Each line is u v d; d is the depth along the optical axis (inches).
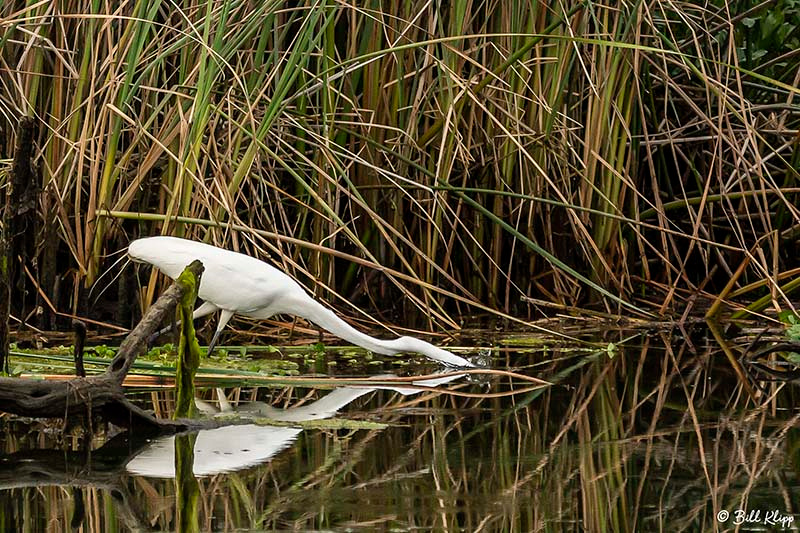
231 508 237.0
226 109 486.3
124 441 297.9
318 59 488.4
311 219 520.1
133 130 472.4
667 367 415.2
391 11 514.9
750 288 515.2
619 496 246.7
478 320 527.2
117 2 479.8
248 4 473.4
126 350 308.2
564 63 514.3
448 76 474.0
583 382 387.9
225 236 453.4
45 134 484.1
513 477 262.7
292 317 506.9
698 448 291.9
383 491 250.4
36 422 320.2
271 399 359.6
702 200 511.5
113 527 224.7
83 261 463.2
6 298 349.1
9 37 459.2
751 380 390.6
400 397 363.6
